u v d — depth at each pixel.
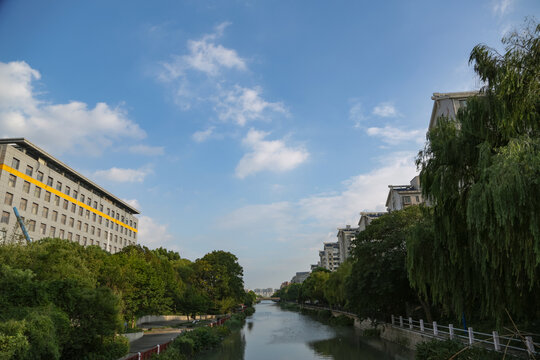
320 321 65.00
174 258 85.44
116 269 28.52
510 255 11.69
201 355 28.44
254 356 27.81
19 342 10.54
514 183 10.22
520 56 11.67
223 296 66.25
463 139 13.79
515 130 12.27
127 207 94.31
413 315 34.66
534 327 18.34
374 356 25.66
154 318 58.38
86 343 16.50
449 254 15.40
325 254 174.62
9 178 50.34
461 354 16.70
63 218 63.56
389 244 30.09
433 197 14.80
